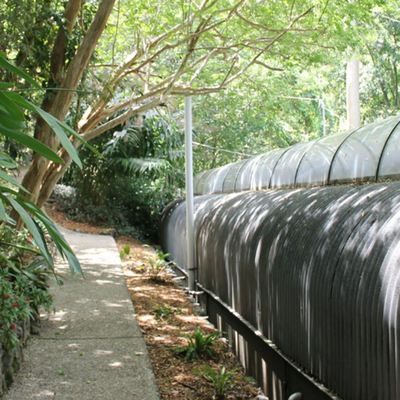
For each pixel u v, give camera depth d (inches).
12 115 55.1
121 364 163.0
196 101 534.6
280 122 706.8
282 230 168.9
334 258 126.4
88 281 295.6
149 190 587.2
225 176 372.5
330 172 202.1
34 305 190.7
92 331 198.8
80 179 565.9
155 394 140.3
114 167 543.2
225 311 232.2
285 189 236.1
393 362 96.4
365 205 131.4
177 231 397.7
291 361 147.7
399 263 99.6
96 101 281.6
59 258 357.1
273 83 406.9
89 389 141.6
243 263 201.0
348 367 114.3
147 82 325.7
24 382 144.5
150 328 219.5
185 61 290.0
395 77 606.2
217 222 265.1
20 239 203.6
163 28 297.3
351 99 526.3
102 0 223.8
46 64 245.4
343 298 116.8
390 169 165.9
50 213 552.1
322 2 277.4
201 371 165.3
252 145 674.2
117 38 350.9
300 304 142.2
